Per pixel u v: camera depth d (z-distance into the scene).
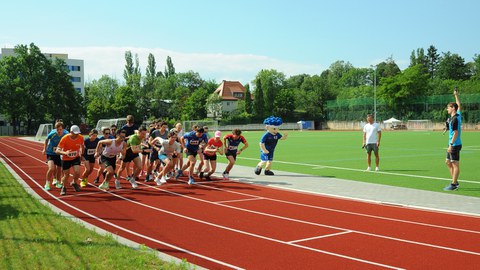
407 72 78.50
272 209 10.34
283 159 23.53
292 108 94.75
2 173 17.56
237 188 13.57
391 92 78.12
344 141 40.78
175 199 11.75
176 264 6.21
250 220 9.22
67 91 84.50
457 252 6.87
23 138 62.75
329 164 20.78
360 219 9.23
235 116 92.19
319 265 6.33
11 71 79.75
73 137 12.61
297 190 13.02
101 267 5.91
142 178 16.09
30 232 7.76
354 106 84.25
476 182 14.31
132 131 15.60
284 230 8.37
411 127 74.44
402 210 10.12
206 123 63.00
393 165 19.83
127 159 13.71
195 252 7.02
